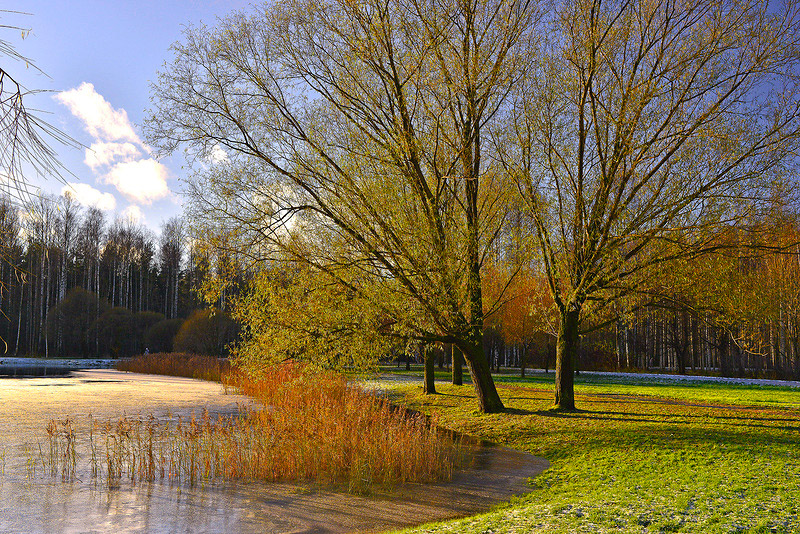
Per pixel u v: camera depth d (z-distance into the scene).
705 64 18.27
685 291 18.89
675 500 9.41
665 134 18.75
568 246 19.36
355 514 10.16
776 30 17.31
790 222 17.88
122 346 63.75
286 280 16.34
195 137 16.48
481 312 21.22
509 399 25.34
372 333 16.30
